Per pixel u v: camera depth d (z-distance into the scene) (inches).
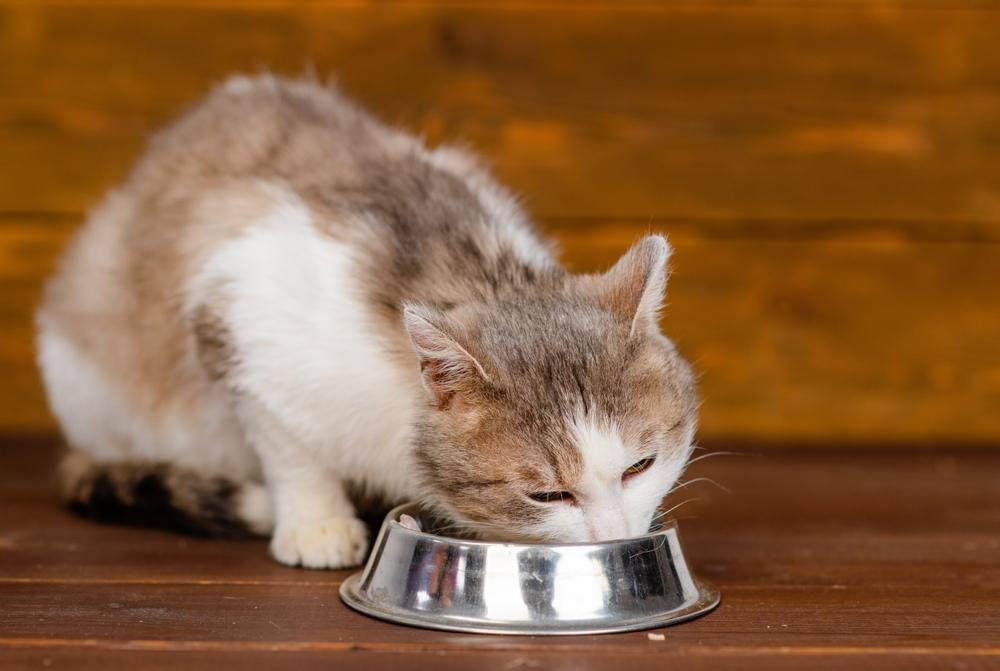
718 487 157.6
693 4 182.9
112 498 132.1
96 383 136.9
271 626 96.7
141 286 130.2
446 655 89.7
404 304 101.0
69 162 183.5
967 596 107.0
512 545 96.3
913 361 188.9
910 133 185.0
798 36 183.5
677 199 185.6
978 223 186.2
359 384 110.9
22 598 104.7
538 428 100.2
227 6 181.3
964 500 149.4
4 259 185.5
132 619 98.5
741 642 93.4
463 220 120.2
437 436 104.9
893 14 183.3
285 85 148.5
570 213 185.5
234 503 126.0
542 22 182.7
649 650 91.2
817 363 189.0
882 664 88.9
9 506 142.9
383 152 131.5
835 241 187.0
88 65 182.1
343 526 117.9
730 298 187.6
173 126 145.0
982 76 184.1
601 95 183.9
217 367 118.3
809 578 113.3
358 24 181.9
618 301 109.7
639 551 98.7
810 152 185.2
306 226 116.9
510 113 183.6
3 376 187.3
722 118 184.5
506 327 105.1
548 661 88.7
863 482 160.4
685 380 110.9
